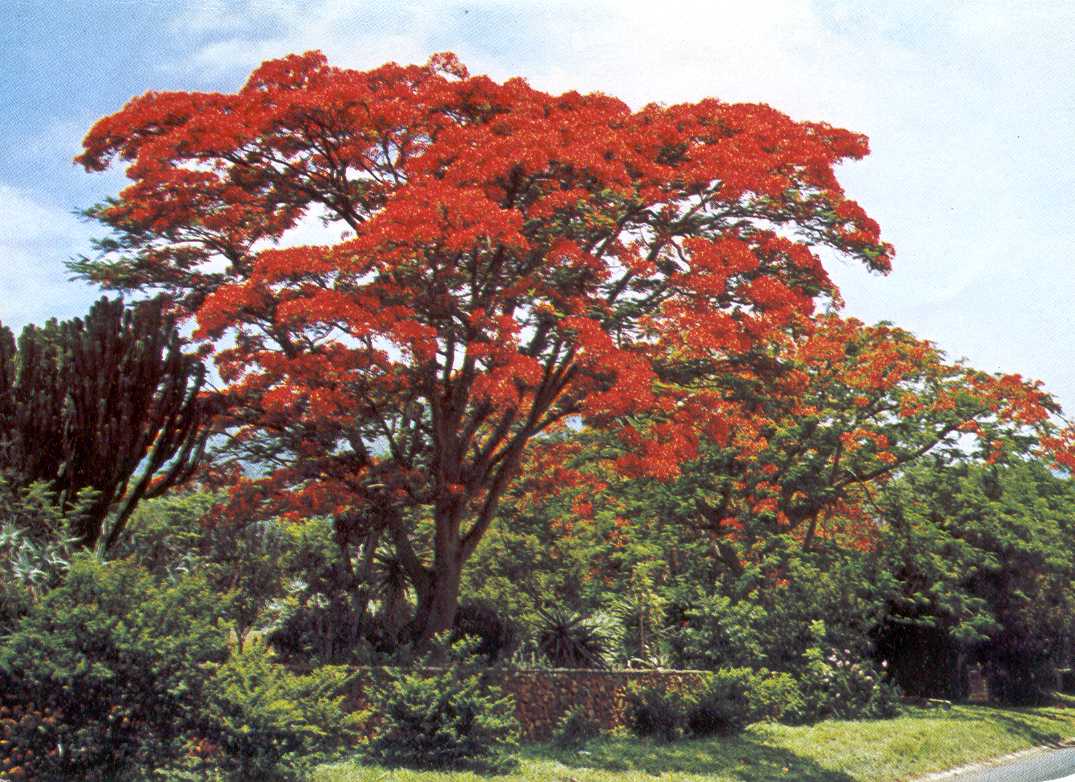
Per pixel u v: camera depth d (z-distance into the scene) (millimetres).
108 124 22969
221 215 22312
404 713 15430
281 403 19984
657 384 21094
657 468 21359
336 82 22391
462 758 15266
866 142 23109
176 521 21594
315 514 20922
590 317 20062
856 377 31562
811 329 22641
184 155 22203
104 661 12188
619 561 32438
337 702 14391
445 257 19781
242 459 22188
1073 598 38594
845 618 27438
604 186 20359
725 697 20719
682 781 15453
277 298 20422
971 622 31406
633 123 22297
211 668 13008
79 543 15906
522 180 20953
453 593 21359
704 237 21328
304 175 23203
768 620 26078
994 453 31453
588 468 31531
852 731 21656
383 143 22625
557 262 19922
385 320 18984
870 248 21219
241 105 22594
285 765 13086
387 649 20750
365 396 20531
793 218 21359
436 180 20516
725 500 31984
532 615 24578
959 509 33000
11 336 16141
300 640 20031
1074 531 35469
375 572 22281
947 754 20781
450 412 21531
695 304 20406
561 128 21250
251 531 21078
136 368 17109
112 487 16750
